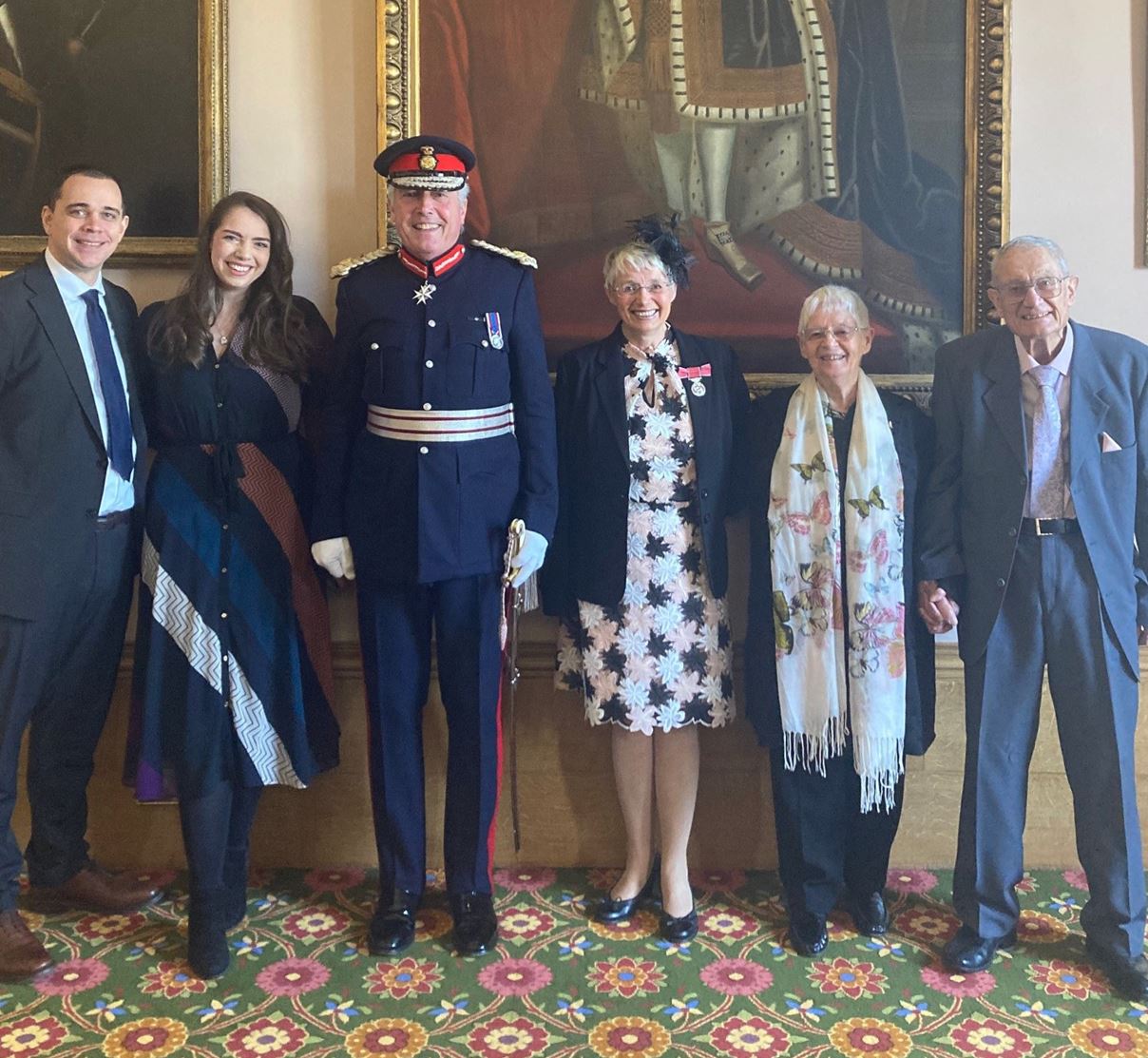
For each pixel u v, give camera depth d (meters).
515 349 2.44
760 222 2.76
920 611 2.45
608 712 2.47
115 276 2.78
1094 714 2.29
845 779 2.50
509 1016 2.15
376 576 2.37
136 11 2.72
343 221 2.78
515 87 2.74
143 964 2.35
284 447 2.47
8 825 2.34
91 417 2.33
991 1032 2.10
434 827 2.84
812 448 2.43
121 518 2.43
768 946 2.43
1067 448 2.29
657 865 2.78
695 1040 2.07
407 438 2.35
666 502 2.46
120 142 2.73
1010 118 2.73
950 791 2.84
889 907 2.62
